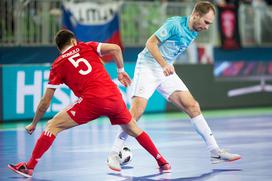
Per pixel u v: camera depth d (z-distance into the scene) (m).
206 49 45.09
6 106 35.69
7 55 37.72
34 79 36.56
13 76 35.84
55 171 17.77
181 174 17.09
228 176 16.62
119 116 17.05
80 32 39.34
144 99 18.64
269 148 22.92
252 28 47.78
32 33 38.47
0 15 37.34
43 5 38.66
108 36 40.50
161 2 43.91
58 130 16.80
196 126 18.55
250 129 30.81
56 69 16.73
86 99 16.58
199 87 44.06
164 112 42.69
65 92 37.34
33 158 16.73
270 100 48.53
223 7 46.12
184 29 18.31
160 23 43.12
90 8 39.75
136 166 18.69
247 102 47.12
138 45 42.44
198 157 20.62
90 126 33.16
